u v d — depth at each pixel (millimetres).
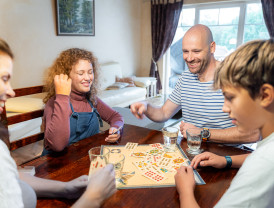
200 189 873
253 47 524
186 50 1476
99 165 861
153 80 5473
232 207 533
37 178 853
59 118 1214
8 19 3389
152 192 848
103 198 638
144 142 1312
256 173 512
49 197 822
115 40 5363
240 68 518
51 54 4070
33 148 2643
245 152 1196
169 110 1713
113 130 1414
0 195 462
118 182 899
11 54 563
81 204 589
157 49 5730
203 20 5156
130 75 5996
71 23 4289
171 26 5406
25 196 639
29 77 3787
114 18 5230
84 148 1231
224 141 1343
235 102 555
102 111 1752
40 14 3795
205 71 1511
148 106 1539
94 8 4680
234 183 557
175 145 1213
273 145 514
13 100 2895
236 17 4730
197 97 1548
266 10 4215
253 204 518
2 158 481
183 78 1634
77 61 1448
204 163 1012
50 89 1502
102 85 4621
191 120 1628
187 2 5133
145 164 1047
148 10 5816
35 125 2777
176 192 852
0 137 725
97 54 4980
